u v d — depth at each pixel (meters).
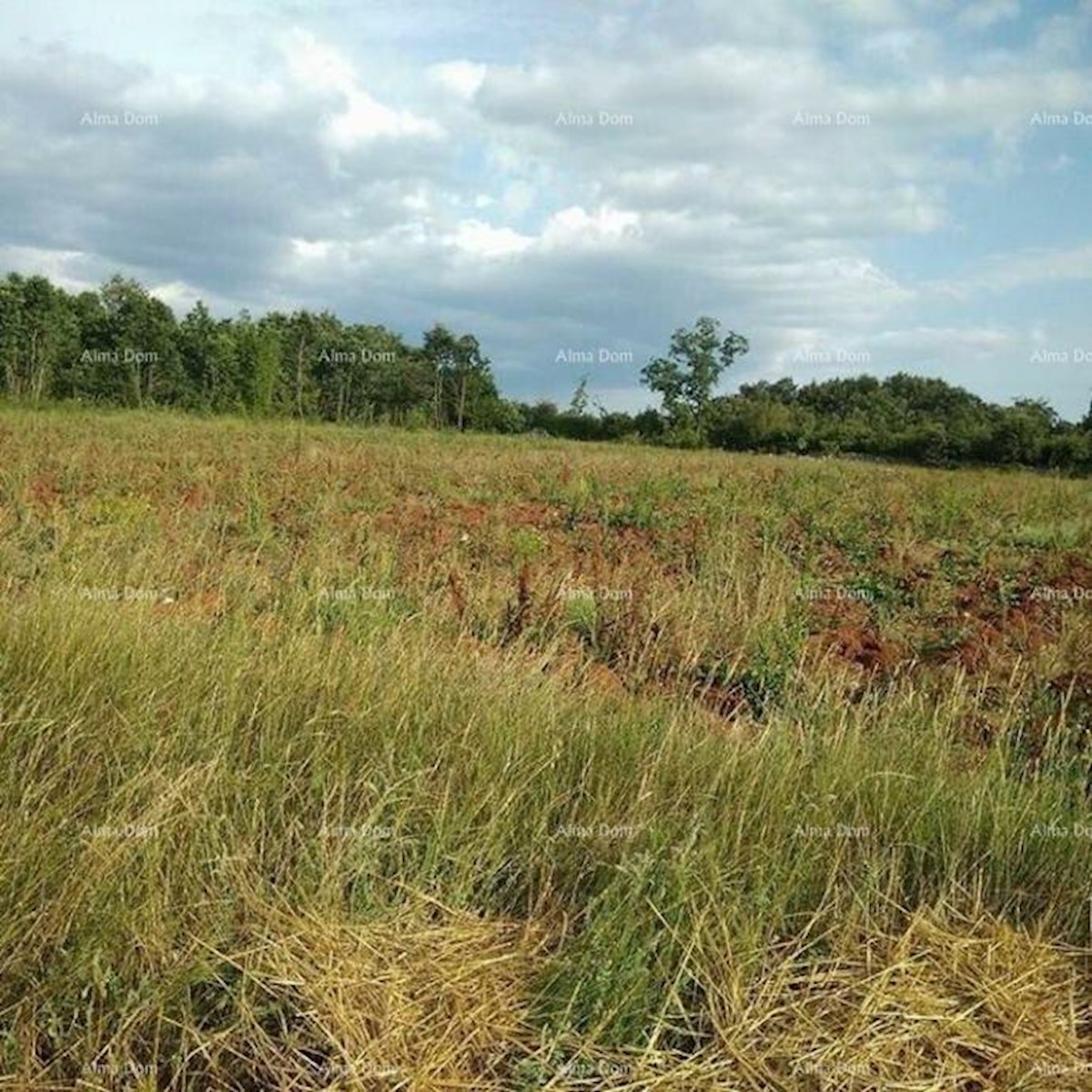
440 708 4.37
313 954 2.90
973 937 3.35
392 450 21.84
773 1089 2.73
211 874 3.15
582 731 4.32
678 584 8.16
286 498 12.53
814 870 3.50
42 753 3.59
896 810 3.94
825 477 20.08
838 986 3.07
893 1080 2.81
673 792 3.93
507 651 6.01
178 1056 2.61
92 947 2.78
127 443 19.30
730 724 5.35
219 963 2.85
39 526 8.87
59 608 4.84
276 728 4.05
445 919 3.18
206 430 24.86
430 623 6.20
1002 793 4.11
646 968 2.91
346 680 4.48
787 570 8.51
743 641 6.53
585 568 9.14
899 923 3.40
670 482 16.16
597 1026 2.77
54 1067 2.56
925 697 5.61
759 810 3.75
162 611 5.71
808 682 5.70
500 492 15.35
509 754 3.87
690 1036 2.88
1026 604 9.02
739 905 3.19
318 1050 2.72
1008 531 13.98
